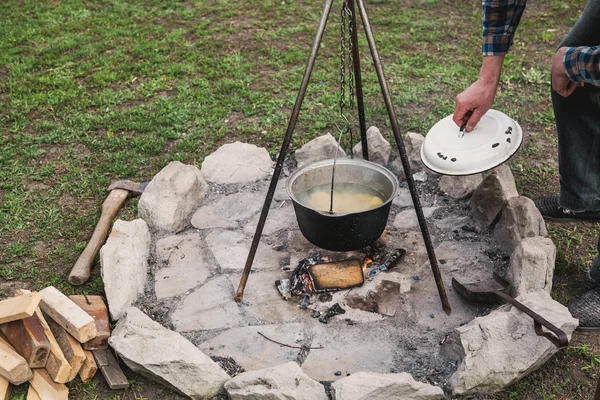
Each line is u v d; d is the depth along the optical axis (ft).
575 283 9.43
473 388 7.47
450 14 19.81
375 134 12.46
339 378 7.88
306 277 9.34
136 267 9.30
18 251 10.30
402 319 8.77
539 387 7.74
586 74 7.00
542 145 13.01
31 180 12.21
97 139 13.57
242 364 8.18
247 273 9.00
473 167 8.63
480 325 7.79
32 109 14.85
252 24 19.52
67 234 10.75
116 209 11.05
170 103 14.92
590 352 8.25
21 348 7.75
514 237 9.69
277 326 8.73
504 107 14.42
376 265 9.75
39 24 19.84
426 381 7.80
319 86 15.57
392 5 20.61
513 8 8.07
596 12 8.05
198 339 8.57
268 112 14.34
